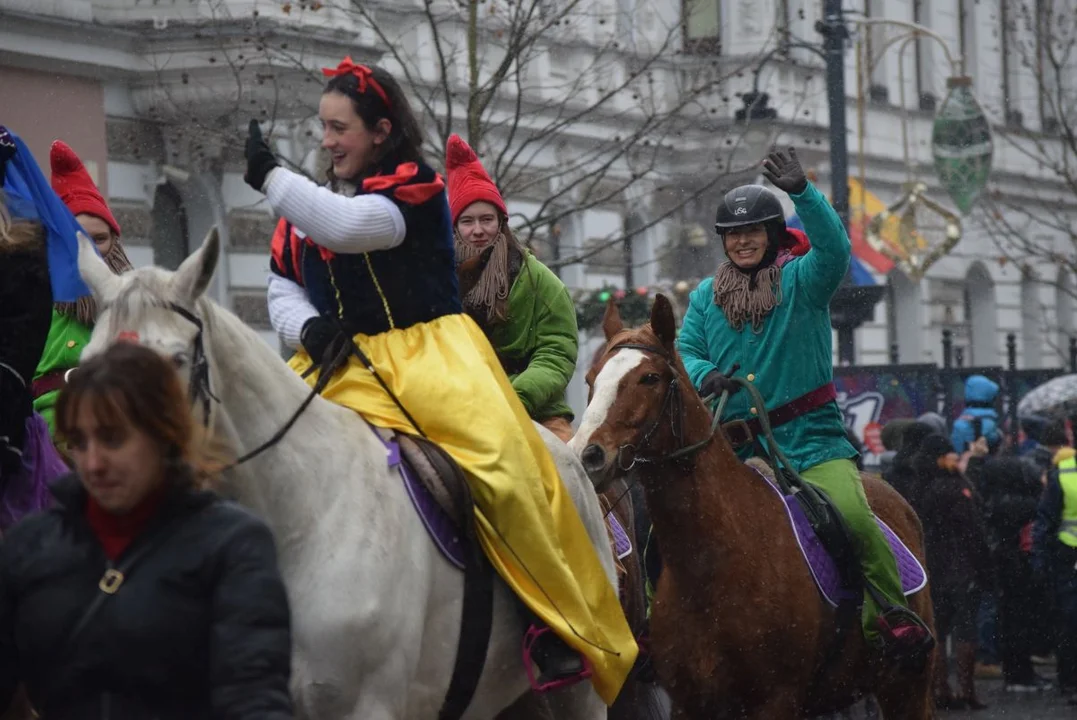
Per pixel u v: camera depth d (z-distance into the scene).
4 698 5.23
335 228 7.21
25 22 21.05
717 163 25.58
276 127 22.52
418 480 7.29
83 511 5.05
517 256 9.98
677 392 9.49
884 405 20.12
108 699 4.94
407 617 6.96
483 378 7.60
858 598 10.12
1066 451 19.06
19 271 7.32
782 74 34.28
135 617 4.90
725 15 33.38
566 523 7.88
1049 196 52.44
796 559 9.88
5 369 7.32
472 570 7.43
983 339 50.19
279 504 6.79
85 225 10.13
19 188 7.81
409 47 25.56
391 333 7.67
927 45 46.84
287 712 4.95
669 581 9.84
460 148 9.97
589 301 22.39
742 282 10.55
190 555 4.96
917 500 17.84
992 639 20.83
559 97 27.11
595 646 7.74
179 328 6.16
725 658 9.71
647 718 11.31
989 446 20.95
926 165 46.31
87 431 4.89
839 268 10.19
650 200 31.83
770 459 10.26
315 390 7.17
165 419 4.95
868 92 43.28
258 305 24.31
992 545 19.45
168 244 23.91
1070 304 54.47
